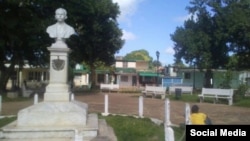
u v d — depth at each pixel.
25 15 31.20
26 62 43.78
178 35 52.09
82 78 76.44
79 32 44.50
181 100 30.83
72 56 49.09
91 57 51.50
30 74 67.38
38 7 33.03
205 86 54.19
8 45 32.91
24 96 30.39
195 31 52.47
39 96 30.09
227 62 52.97
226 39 49.59
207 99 30.56
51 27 13.57
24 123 12.04
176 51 53.34
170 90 41.72
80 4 35.03
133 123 14.25
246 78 57.72
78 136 8.50
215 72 56.19
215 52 52.09
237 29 47.16
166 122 13.84
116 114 17.55
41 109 12.15
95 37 46.62
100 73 75.19
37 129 11.41
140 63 87.25
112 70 73.62
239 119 17.59
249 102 26.75
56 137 11.43
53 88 12.94
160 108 22.02
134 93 46.12
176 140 11.25
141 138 12.52
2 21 29.56
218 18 49.31
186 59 52.50
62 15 13.66
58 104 12.34
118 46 51.81
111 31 48.75
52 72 13.15
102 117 15.82
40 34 31.64
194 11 52.66
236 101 28.67
